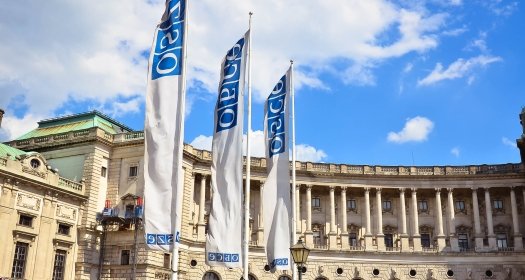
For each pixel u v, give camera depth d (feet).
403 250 300.40
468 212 314.96
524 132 316.81
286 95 156.46
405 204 316.81
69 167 267.59
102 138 267.80
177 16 121.80
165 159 114.52
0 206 218.38
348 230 311.88
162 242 110.93
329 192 310.86
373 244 304.30
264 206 147.84
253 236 295.07
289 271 288.92
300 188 309.83
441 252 298.35
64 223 246.68
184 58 119.55
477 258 295.89
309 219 301.43
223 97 132.98
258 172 300.81
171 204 112.78
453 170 312.09
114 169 270.26
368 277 295.48
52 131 298.35
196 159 284.61
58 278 241.96
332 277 293.43
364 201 313.73
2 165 221.66
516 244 296.10
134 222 250.98
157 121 116.26
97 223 258.78
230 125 130.11
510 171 306.96
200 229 278.05
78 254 250.98
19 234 225.15
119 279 249.96
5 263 217.56
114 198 265.13
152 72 119.55
